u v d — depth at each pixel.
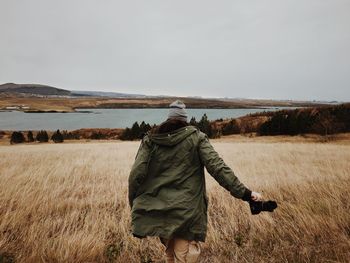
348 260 3.61
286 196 6.28
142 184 2.94
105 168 10.54
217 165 2.70
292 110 84.88
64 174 8.77
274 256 3.85
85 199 6.21
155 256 3.91
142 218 2.87
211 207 5.74
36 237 4.27
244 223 4.88
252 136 72.12
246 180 7.90
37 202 5.58
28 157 14.11
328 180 7.67
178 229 2.75
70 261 3.73
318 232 4.41
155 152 2.86
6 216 4.76
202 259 3.87
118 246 4.01
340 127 62.69
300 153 17.59
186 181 2.83
